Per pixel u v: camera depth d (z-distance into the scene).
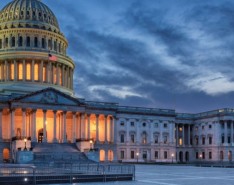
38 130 115.88
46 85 127.31
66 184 44.19
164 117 142.00
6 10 136.75
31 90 122.50
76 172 50.75
